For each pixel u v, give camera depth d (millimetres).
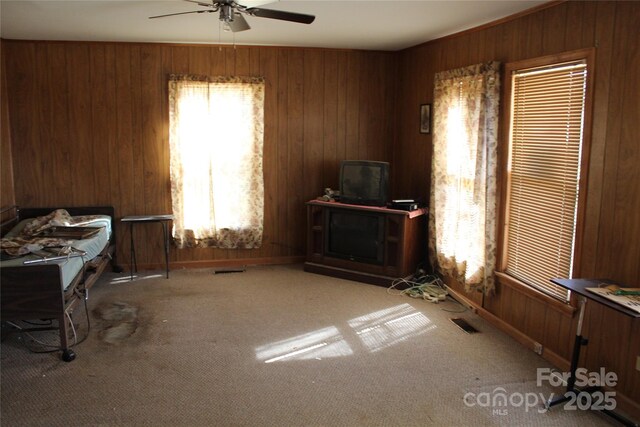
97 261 4578
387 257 5016
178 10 3779
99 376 3234
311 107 5648
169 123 5320
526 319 3730
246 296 4742
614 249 2889
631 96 2748
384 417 2812
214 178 5457
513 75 3756
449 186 4609
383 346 3705
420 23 4160
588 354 3104
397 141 5832
